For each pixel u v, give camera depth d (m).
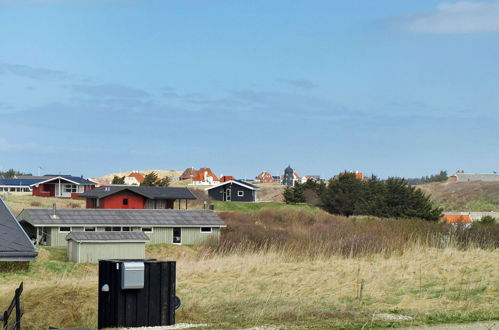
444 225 49.47
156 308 15.96
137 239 47.19
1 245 21.14
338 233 45.03
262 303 19.72
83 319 18.17
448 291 22.06
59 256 47.97
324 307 18.88
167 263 16.14
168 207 76.06
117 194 73.62
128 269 15.57
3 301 21.17
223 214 67.38
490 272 26.19
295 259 36.09
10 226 22.83
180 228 56.59
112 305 15.83
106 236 46.50
